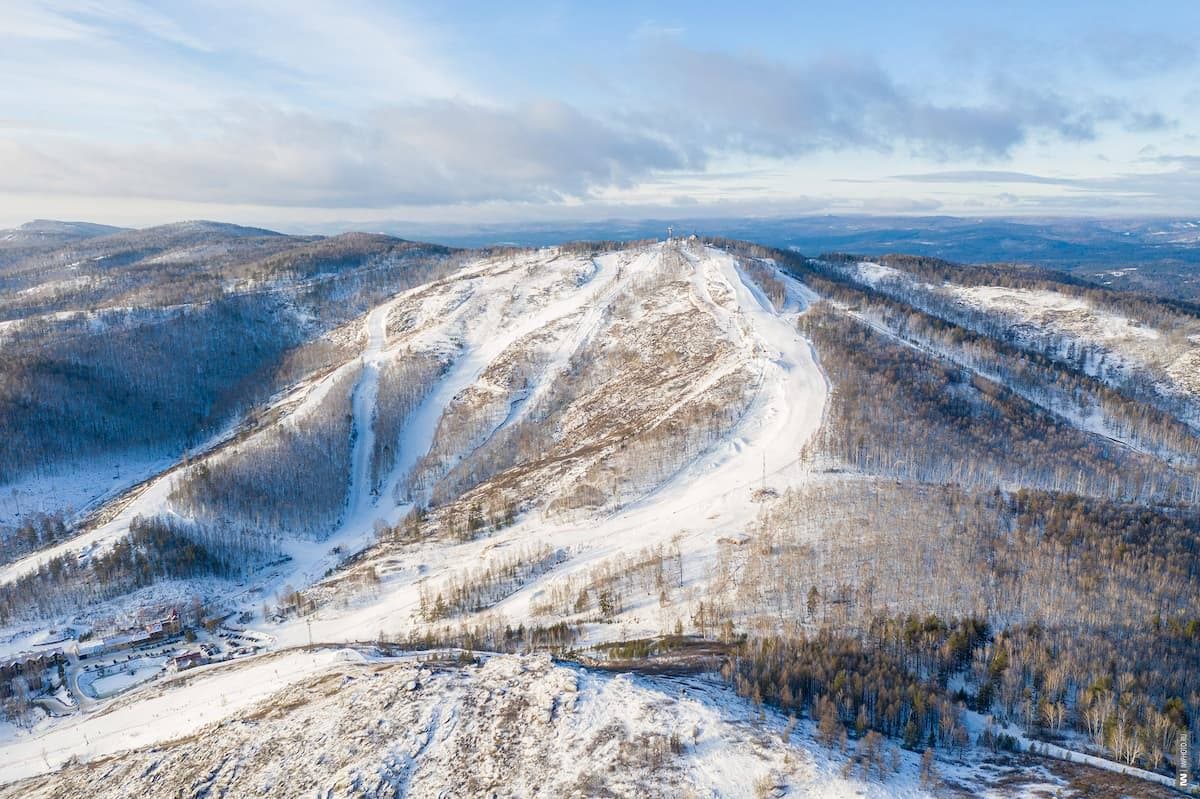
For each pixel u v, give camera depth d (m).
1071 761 69.75
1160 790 62.78
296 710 81.62
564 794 59.97
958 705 80.00
